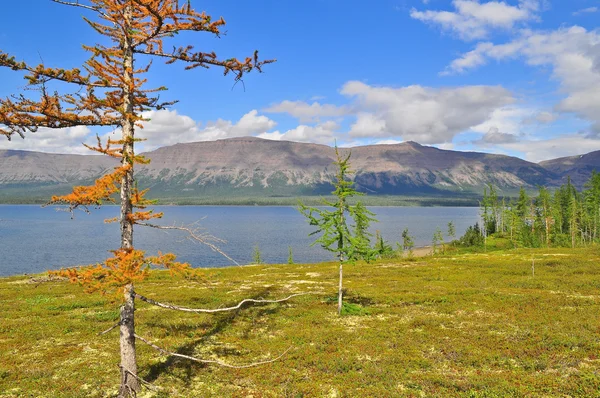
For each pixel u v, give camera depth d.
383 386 14.46
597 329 20.59
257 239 165.62
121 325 12.62
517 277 40.19
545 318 23.28
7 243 135.25
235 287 37.06
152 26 11.38
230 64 12.37
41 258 101.00
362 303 29.25
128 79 11.70
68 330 22.30
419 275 44.53
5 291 34.62
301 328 22.62
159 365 16.91
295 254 122.38
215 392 14.38
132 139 11.43
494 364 16.61
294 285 38.09
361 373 15.80
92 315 25.59
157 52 12.12
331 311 26.78
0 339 20.52
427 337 20.33
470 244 109.81
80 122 11.36
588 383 14.01
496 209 125.06
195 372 16.25
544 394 13.44
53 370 16.02
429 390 14.06
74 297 31.66
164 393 14.20
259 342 20.06
